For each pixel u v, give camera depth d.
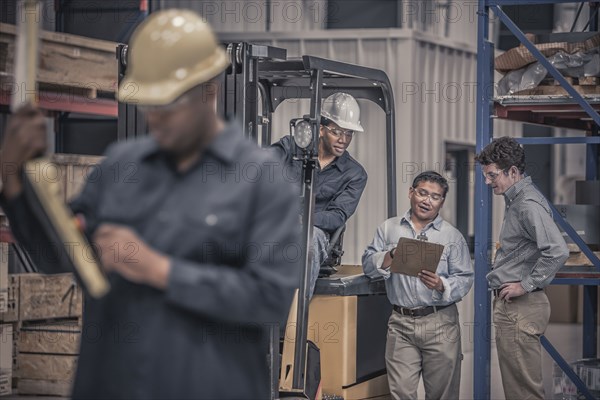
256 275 3.05
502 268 6.71
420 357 7.12
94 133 10.77
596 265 6.86
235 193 3.11
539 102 7.07
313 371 6.77
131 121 6.84
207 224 3.09
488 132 7.21
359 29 11.86
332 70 7.04
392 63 11.77
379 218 11.98
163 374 3.11
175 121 3.04
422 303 6.98
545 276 6.47
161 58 3.04
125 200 3.21
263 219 3.10
